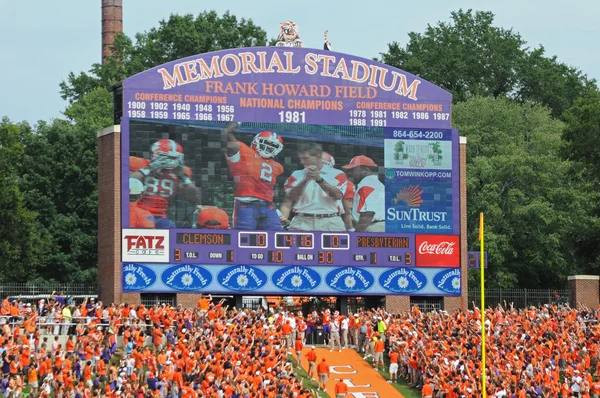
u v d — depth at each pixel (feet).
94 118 461.78
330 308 329.72
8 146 370.73
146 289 289.74
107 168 296.51
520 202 390.42
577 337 286.25
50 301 291.38
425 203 305.53
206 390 232.12
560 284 408.87
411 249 304.09
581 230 385.70
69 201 414.41
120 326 272.72
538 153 409.08
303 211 299.38
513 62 512.63
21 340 257.96
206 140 296.30
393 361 271.08
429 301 308.60
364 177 303.27
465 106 428.15
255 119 299.38
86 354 255.09
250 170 297.33
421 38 526.16
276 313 299.38
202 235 293.64
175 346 260.83
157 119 294.46
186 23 501.56
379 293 301.43
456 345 267.18
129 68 504.43
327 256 299.58
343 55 305.73
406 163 305.53
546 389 250.98
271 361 248.32
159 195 292.40
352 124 304.30
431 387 251.19
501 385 243.81
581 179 396.37
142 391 236.43
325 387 262.26
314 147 301.43
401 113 306.55
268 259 296.51
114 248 290.76
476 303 346.95
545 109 445.78
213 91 298.15
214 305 302.25
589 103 402.93
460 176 308.40
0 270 363.56
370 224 302.45
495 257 375.25
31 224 373.61
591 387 261.03
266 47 302.45
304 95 302.45
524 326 289.53
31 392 239.91
